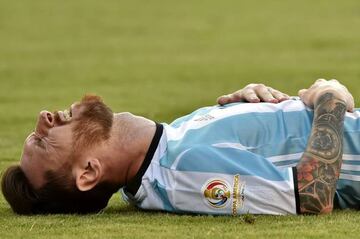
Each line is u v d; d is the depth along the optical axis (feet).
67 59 222.69
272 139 65.62
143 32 271.28
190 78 189.47
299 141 65.77
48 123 63.98
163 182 63.67
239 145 64.39
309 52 223.51
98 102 64.39
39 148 64.23
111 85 180.65
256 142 65.36
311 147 63.21
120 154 63.87
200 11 313.53
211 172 62.23
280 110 66.90
